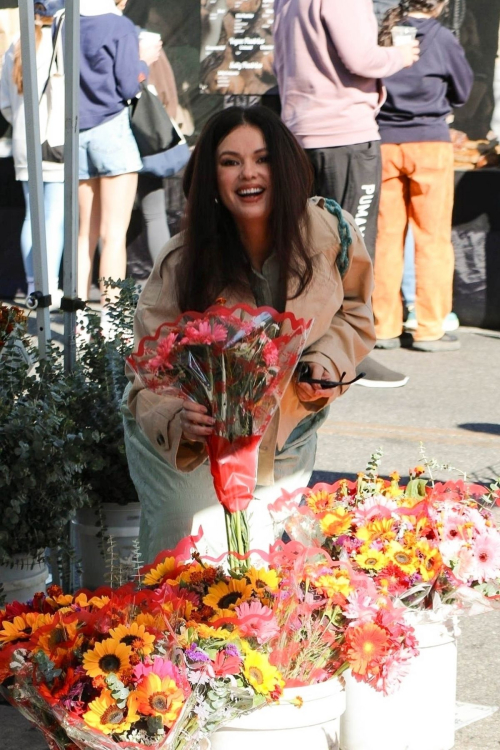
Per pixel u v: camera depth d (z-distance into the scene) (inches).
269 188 142.7
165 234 441.4
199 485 150.3
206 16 423.8
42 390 185.9
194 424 134.3
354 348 152.4
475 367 394.0
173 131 405.4
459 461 292.8
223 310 128.1
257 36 424.8
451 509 152.0
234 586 130.9
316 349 148.5
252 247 146.9
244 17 423.2
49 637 120.3
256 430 134.1
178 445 142.5
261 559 148.5
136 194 435.5
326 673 133.0
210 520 151.3
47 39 397.7
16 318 217.9
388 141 391.2
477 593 146.3
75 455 180.7
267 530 152.0
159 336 131.6
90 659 115.6
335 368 147.6
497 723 165.5
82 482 197.2
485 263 446.3
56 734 121.6
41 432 173.9
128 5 422.6
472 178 438.9
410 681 147.9
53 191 412.8
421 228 403.5
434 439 313.3
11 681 126.8
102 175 396.2
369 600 131.7
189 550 141.6
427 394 359.9
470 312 452.8
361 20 342.6
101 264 404.2
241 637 124.8
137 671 114.0
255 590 130.8
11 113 427.8
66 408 193.2
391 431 320.8
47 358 201.8
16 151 423.2
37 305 201.8
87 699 116.3
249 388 131.6
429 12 378.6
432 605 147.1
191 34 424.2
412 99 385.4
